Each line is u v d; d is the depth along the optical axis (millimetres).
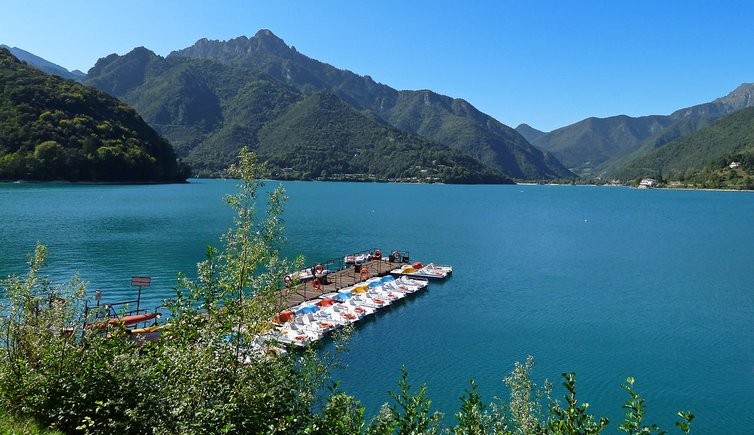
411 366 35469
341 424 11430
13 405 14023
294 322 37844
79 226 98500
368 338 40938
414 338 41281
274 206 14070
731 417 29531
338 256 78875
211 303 13211
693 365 36781
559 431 10477
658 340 41906
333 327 39500
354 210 163625
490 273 69312
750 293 58375
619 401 31234
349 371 34094
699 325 46031
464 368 35406
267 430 11172
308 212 152750
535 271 70875
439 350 38719
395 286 55938
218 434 10695
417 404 12188
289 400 12141
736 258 83188
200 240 85250
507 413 18484
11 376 14336
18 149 191750
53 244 78250
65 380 13867
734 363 37188
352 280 58875
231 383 11961
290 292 14664
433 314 48375
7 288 16031
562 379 34125
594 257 83375
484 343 40500
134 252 73875
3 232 87500
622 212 180750
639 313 49750
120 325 16125
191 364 11898
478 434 12117
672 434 27703
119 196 167000
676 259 81938
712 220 151375
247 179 13695
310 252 82438
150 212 126688
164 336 13547
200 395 11422
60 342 14883
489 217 154000
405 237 103750
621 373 35250
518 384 14484
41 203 135250
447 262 77625
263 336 13219
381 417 12297
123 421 12344
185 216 119750
